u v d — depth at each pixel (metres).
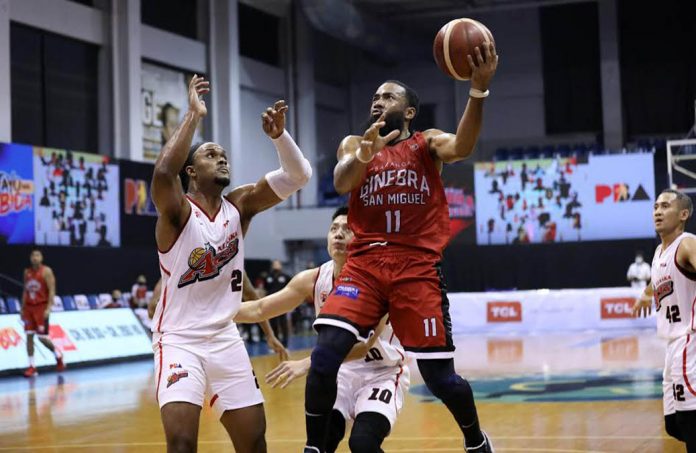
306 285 5.72
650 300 6.93
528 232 28.08
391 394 5.37
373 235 5.07
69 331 17.84
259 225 30.02
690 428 5.72
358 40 31.53
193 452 4.73
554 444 7.72
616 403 10.22
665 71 32.88
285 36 33.00
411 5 32.88
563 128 33.94
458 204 28.52
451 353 5.04
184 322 4.91
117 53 25.45
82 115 24.98
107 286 23.22
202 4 29.20
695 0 32.59
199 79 4.93
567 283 27.78
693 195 23.27
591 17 33.50
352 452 5.07
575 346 18.44
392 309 5.05
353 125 36.66
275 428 9.16
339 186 4.94
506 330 24.16
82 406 11.63
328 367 4.90
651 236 27.36
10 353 16.33
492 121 35.16
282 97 32.88
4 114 21.83
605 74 33.25
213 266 4.92
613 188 27.55
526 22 34.81
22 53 23.27
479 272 28.31
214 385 4.95
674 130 32.81
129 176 24.23
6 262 20.72
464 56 4.67
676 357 5.77
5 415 10.90
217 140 29.02
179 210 4.82
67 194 22.39
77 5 24.53
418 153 5.06
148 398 12.34
